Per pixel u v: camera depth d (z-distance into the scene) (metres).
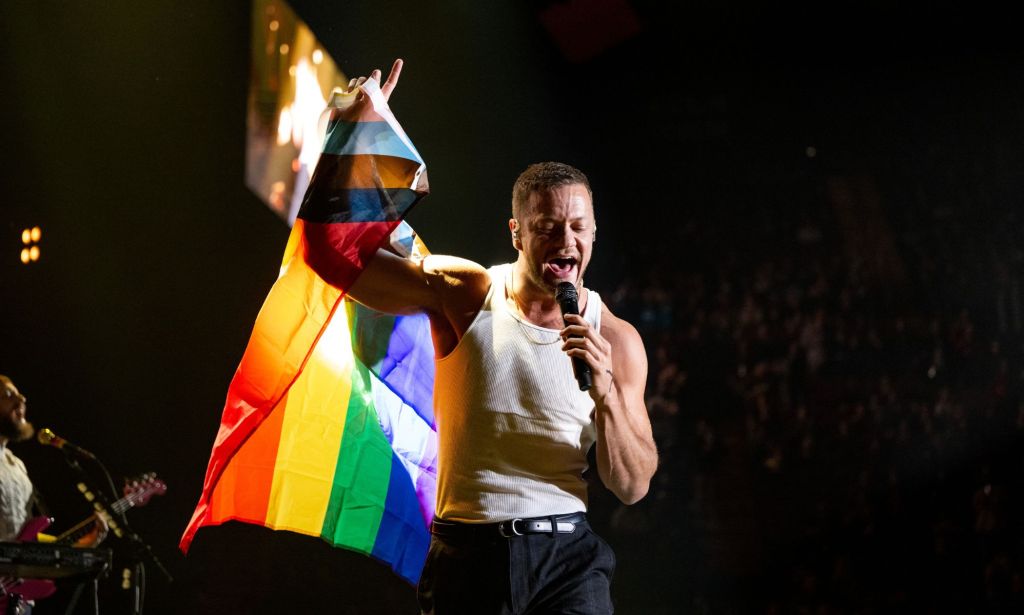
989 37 24.56
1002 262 21.86
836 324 20.08
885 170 25.22
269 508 3.62
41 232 11.60
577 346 2.94
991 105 25.00
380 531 3.81
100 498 6.67
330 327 3.72
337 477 3.74
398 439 3.82
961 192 24.48
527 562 3.01
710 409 18.27
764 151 25.67
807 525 15.84
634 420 3.15
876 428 17.34
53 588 6.03
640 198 25.34
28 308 11.59
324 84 14.31
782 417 17.77
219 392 13.33
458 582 3.02
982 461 16.48
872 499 15.73
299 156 13.37
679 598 14.94
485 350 3.11
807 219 24.28
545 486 3.09
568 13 19.42
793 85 25.53
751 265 23.42
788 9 24.03
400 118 19.06
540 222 3.11
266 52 12.35
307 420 3.70
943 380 18.77
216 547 12.91
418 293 3.26
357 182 3.29
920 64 25.16
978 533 14.61
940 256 22.59
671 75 25.34
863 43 24.94
